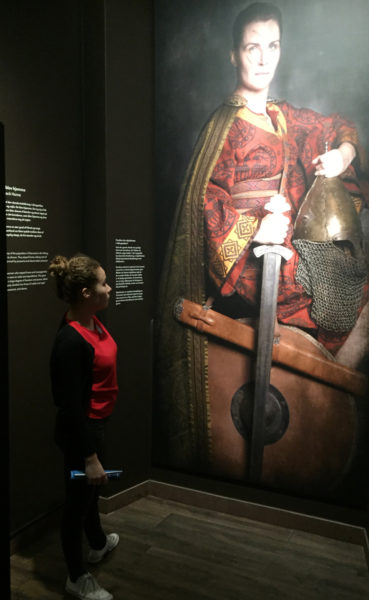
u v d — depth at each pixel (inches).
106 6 103.4
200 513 116.0
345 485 104.0
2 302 61.7
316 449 106.3
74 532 82.1
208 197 113.0
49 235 102.6
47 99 99.9
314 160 102.5
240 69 107.9
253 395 111.3
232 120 109.7
